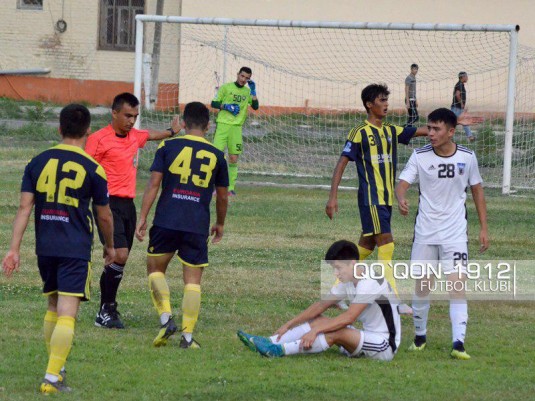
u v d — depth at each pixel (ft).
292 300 110.93
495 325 101.50
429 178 88.79
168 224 87.45
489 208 184.34
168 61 415.85
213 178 88.94
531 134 249.14
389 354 86.07
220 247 141.79
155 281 89.51
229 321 100.22
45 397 70.64
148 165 223.51
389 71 353.31
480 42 320.91
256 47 369.91
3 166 228.63
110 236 76.18
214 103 191.62
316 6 378.94
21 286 113.09
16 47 437.58
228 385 75.72
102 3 431.02
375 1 379.35
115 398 71.36
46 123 331.57
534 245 147.95
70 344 72.49
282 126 291.79
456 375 80.84
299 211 177.06
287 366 82.23
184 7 383.86
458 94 273.33
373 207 104.22
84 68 434.71
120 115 96.37
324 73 361.30
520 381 79.41
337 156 256.11
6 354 83.46
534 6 377.71
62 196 72.84
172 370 79.87
